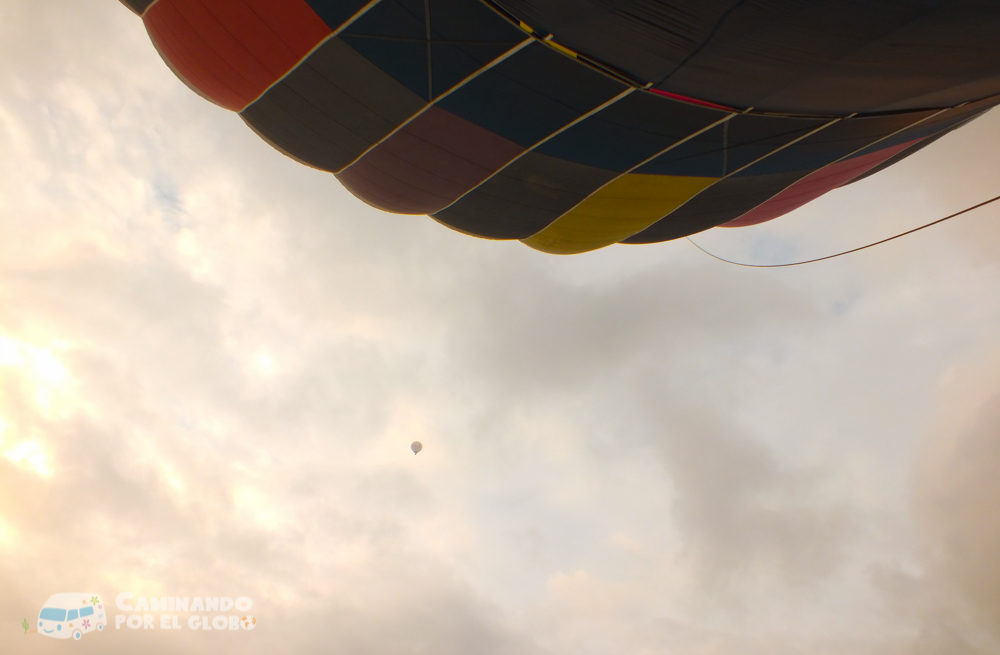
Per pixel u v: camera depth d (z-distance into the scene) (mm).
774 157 11477
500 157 10992
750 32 7375
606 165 11227
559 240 14555
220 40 9578
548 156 10922
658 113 9648
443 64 8898
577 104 9430
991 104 11445
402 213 13758
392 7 8031
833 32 7340
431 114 9992
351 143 11180
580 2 7176
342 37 8758
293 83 10031
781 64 8125
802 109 9664
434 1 7758
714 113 9656
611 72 8617
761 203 14062
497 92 9305
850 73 8430
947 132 13242
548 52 8344
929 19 7098
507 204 12680
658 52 7980
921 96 9656
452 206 12930
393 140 10836
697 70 8375
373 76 9398
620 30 7602
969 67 8562
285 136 11570
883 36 7434
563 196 12352
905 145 13023
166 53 10711
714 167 11531
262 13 8781
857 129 10805
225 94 10984
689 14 7090
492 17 7828
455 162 11227
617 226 13742
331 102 10188
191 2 9156
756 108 9539
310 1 8273
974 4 6801
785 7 6855
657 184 12000
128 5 10320
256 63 9805
